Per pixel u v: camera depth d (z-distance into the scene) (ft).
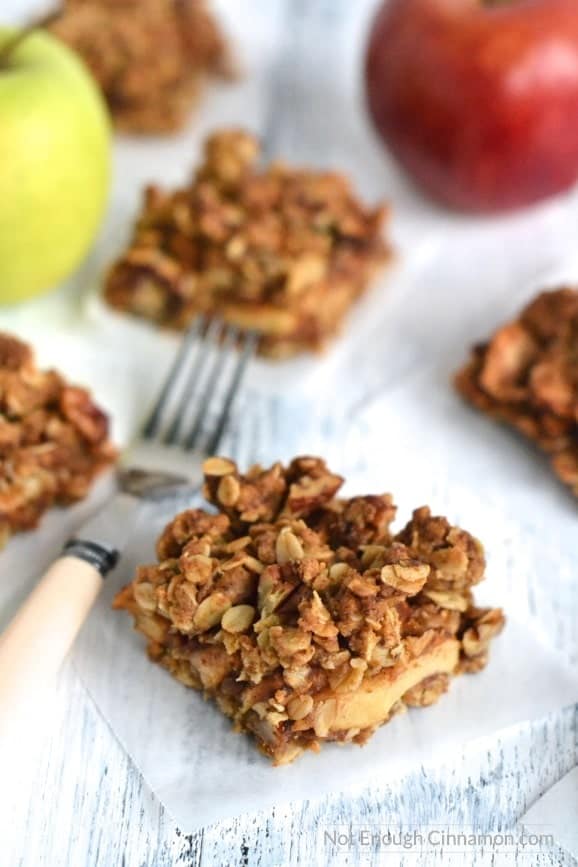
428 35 1.65
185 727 1.29
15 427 1.40
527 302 1.65
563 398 1.47
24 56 1.54
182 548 1.30
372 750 1.28
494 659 1.33
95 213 1.60
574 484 1.46
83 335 1.60
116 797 1.26
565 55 1.63
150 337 1.59
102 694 1.30
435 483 1.47
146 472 1.43
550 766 1.29
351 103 1.91
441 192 1.74
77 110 1.54
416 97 1.67
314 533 1.31
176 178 1.79
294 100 1.91
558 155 1.68
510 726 1.30
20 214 1.52
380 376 1.59
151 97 1.82
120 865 1.23
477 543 1.30
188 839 1.25
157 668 1.32
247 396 1.55
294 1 2.05
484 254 1.73
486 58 1.63
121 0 1.85
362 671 1.24
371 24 1.74
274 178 1.63
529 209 1.77
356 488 1.45
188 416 1.51
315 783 1.27
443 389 1.56
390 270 1.67
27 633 1.27
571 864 1.24
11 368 1.42
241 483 1.34
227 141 1.64
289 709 1.25
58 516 1.42
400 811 1.26
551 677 1.32
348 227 1.60
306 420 1.53
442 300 1.66
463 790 1.27
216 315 1.59
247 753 1.28
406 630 1.28
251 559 1.29
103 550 1.34
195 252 1.59
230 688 1.27
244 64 1.94
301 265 1.56
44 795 1.26
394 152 1.74
